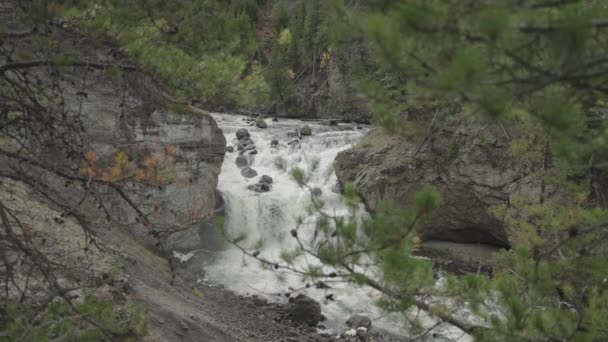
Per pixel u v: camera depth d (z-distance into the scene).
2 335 4.19
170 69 5.02
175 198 15.70
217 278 15.85
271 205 19.20
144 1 4.88
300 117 44.12
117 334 4.98
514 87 3.11
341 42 3.73
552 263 5.36
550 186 14.78
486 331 4.32
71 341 4.37
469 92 2.82
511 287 4.69
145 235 14.92
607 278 5.21
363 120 39.38
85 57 5.30
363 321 13.51
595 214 5.91
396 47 2.97
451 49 2.98
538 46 3.08
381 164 20.67
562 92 3.33
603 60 2.88
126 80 5.99
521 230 10.98
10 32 4.84
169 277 13.12
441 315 4.29
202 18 5.25
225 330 11.20
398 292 4.27
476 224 18.77
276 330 12.66
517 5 2.89
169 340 9.32
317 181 21.38
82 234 10.98
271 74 37.66
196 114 16.03
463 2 2.86
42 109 5.62
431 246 18.69
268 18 54.41
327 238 4.45
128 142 13.87
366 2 3.38
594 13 2.91
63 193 12.33
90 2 4.92
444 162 18.80
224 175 22.02
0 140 8.27
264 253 17.70
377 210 4.29
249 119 34.38
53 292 4.68
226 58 5.36
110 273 6.02
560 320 4.43
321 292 15.16
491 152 17.56
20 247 5.04
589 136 4.32
